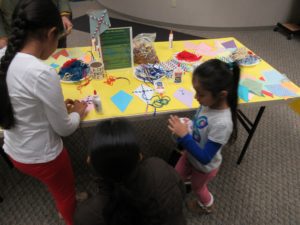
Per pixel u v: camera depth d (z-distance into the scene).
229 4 3.94
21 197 1.74
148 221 0.68
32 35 0.88
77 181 1.83
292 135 2.26
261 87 1.49
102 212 0.67
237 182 1.85
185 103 1.36
